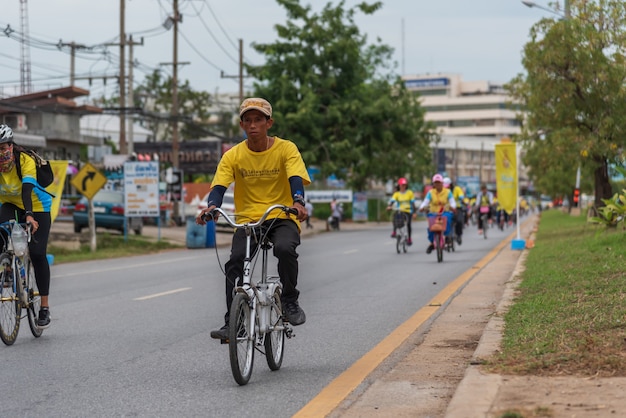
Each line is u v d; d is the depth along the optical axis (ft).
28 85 205.46
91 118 327.67
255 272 68.28
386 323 42.57
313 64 208.03
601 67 107.65
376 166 265.95
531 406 21.89
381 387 27.37
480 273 68.69
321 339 37.88
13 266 37.11
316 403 25.71
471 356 32.17
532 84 114.32
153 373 30.89
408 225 102.47
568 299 40.93
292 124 200.75
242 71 228.22
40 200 38.04
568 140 111.75
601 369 25.40
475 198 202.59
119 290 60.64
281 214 29.45
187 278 70.74
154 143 281.95
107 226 143.13
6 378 30.17
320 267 79.97
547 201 556.10
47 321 38.88
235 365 27.45
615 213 76.84
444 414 23.36
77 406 25.99
